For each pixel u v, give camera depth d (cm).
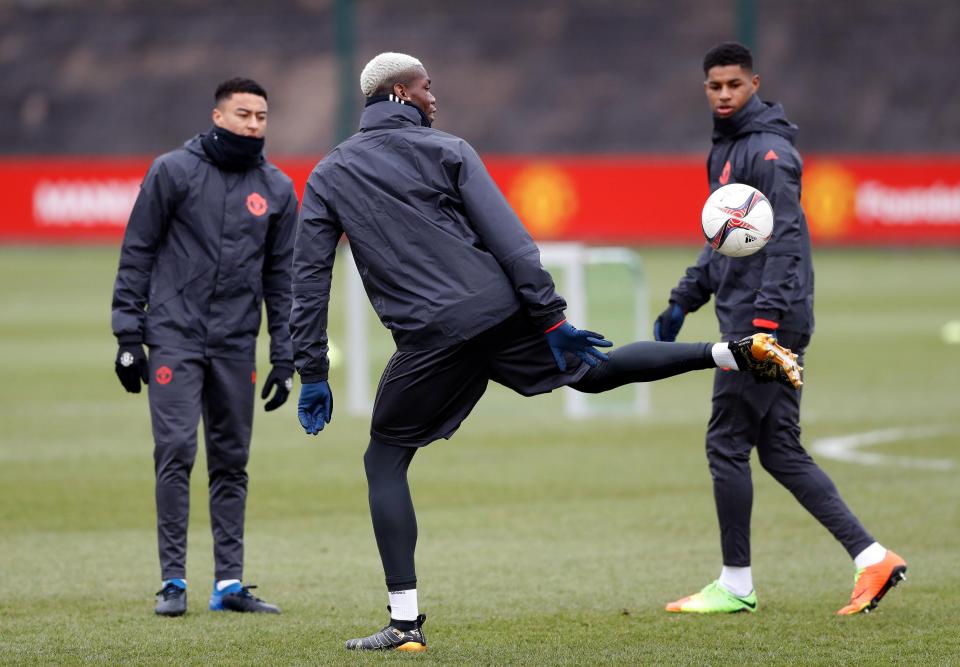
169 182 2198
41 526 2870
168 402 2191
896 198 10719
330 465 3600
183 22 15700
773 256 2066
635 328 5050
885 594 2181
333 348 5997
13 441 3975
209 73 15350
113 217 11550
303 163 11419
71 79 15350
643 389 4638
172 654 1880
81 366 5656
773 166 2083
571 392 4522
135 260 2205
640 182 11094
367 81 1875
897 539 2677
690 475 3438
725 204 2059
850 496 3103
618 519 2925
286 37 15550
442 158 1812
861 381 5088
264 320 7512
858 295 8331
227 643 1944
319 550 2659
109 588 2339
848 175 10825
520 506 3070
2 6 15900
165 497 2170
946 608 2136
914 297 8194
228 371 2227
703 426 4247
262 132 2233
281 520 2948
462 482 3362
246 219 2228
